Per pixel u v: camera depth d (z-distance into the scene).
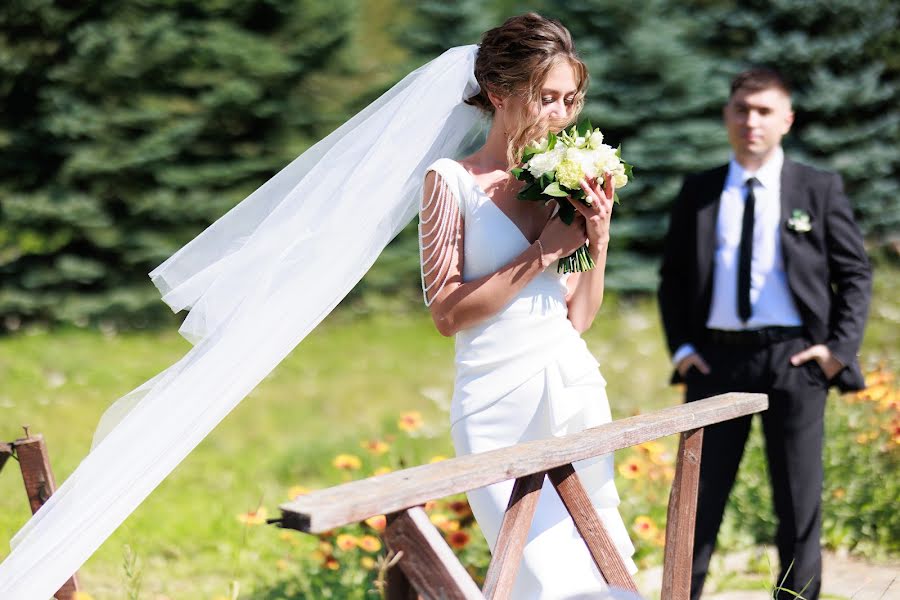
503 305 3.59
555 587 3.46
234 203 14.59
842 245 4.81
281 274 3.77
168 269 3.90
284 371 12.16
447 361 12.67
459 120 3.97
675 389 10.25
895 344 11.70
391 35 15.66
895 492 6.13
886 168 15.58
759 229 4.85
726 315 4.86
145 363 12.34
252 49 14.44
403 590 2.68
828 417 6.66
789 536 4.80
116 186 14.21
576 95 3.79
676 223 5.07
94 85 13.91
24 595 3.61
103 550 6.33
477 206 3.65
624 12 15.31
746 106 4.84
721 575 5.70
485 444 3.64
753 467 6.53
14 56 13.48
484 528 3.60
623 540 3.85
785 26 15.47
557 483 3.27
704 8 15.88
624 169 3.60
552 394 3.63
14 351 12.72
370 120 3.90
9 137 13.73
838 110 15.42
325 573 5.34
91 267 14.20
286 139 14.96
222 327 3.75
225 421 10.02
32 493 4.07
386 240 3.91
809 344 4.80
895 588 5.40
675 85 15.12
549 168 3.47
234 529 6.66
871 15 15.28
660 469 6.35
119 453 3.70
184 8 14.33
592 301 3.88
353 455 8.12
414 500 2.51
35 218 13.88
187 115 14.39
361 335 14.12
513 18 3.71
